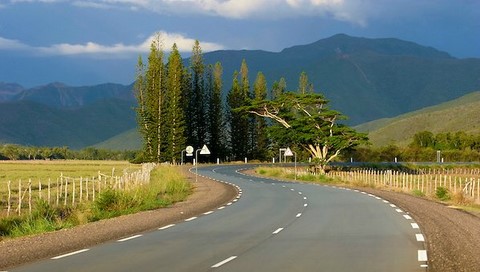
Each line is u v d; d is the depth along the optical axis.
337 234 17.56
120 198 26.92
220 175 67.19
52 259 13.17
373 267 11.88
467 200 34.66
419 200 32.16
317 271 11.45
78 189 40.50
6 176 60.28
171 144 101.25
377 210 25.72
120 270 11.71
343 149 78.62
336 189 43.19
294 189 43.19
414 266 11.95
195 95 113.06
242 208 27.48
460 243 15.15
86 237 17.14
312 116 78.56
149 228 19.50
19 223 21.47
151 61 101.19
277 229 19.02
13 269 11.91
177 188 39.25
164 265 12.27
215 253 13.95
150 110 101.12
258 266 12.09
